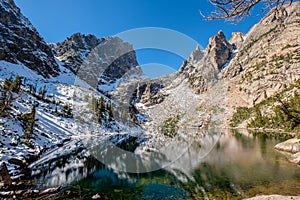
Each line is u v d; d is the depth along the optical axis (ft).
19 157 46.70
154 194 27.99
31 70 280.31
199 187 30.22
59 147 69.15
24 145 57.47
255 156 53.98
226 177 34.91
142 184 31.17
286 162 45.98
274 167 41.93
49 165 45.85
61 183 33.24
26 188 30.40
